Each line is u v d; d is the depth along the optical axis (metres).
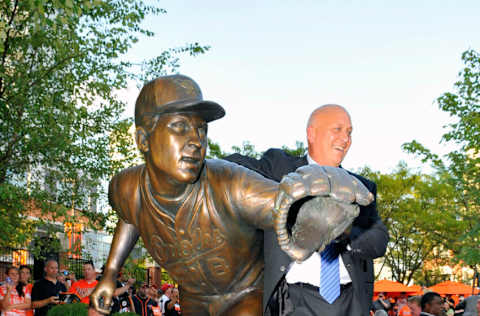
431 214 24.92
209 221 1.66
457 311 8.05
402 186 26.17
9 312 6.31
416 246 27.45
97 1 6.88
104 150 9.55
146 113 1.56
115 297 7.43
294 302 2.21
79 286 6.94
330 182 1.28
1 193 7.02
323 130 2.43
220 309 1.82
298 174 1.30
